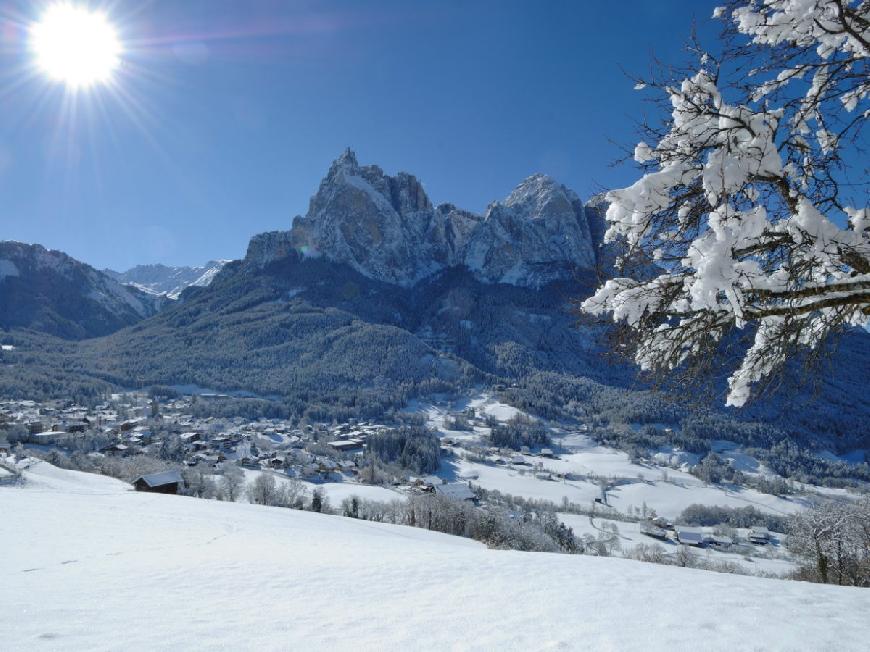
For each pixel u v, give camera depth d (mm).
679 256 5043
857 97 5320
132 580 6941
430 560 9125
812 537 22000
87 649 3637
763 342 5812
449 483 94375
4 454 48469
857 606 5477
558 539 54562
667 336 5684
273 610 5199
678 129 4879
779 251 5184
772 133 4988
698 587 6496
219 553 10875
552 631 4445
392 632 4402
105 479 49844
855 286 4543
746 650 3969
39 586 6258
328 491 77625
